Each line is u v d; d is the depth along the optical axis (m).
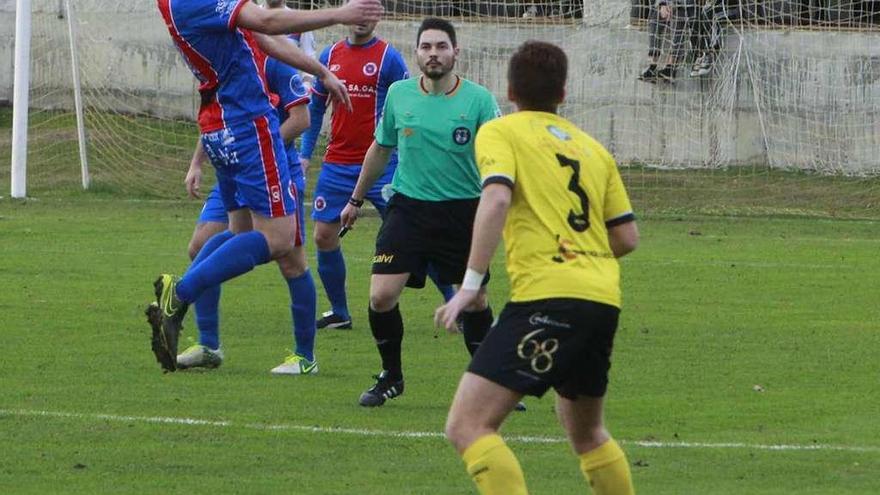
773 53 67.62
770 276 42.56
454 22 69.50
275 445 21.84
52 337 31.16
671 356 30.08
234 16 23.81
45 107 72.06
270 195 24.83
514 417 24.17
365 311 36.31
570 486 19.62
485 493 15.58
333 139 33.91
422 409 24.70
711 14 67.62
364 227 54.19
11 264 42.34
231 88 24.58
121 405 24.55
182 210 56.97
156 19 70.75
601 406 16.73
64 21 71.94
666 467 20.75
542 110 16.84
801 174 66.69
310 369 27.98
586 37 69.00
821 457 21.47
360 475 20.09
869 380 27.72
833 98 67.38
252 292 38.41
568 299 15.70
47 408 24.19
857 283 41.31
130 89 71.38
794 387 26.97
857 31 67.19
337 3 67.69
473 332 24.97
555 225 16.02
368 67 33.75
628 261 45.47
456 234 24.59
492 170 15.95
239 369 28.25
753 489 19.55
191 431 22.67
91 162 65.38
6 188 61.47
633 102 68.62
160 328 22.88
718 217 58.09
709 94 67.88
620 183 17.00
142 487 19.30
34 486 19.28
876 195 63.31
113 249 45.94
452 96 24.59
